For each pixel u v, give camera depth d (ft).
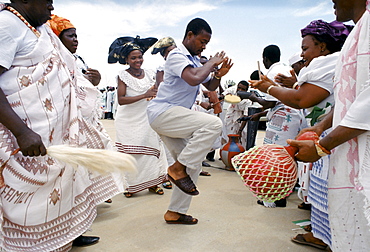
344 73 5.41
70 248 7.60
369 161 4.98
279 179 5.33
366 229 5.29
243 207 11.39
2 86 6.17
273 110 12.70
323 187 7.30
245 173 5.53
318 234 7.67
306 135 5.61
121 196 13.00
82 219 7.84
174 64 8.62
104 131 10.84
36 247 6.73
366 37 5.02
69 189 7.20
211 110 19.54
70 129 7.21
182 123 8.86
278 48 12.74
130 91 12.91
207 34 8.95
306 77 7.18
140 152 12.69
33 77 6.42
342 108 5.41
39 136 5.81
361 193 5.21
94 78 10.44
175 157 10.07
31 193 6.54
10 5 6.43
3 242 6.17
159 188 13.50
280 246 8.28
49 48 6.84
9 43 5.98
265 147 5.70
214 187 14.11
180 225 9.65
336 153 5.55
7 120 5.66
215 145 19.70
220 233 9.08
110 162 5.21
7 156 6.06
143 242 8.46
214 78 9.82
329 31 7.97
